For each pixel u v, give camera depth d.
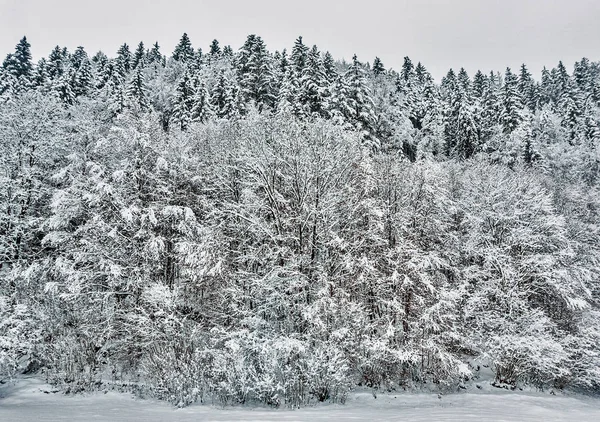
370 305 17.83
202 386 13.66
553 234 20.45
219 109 37.47
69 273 15.83
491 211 20.55
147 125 18.95
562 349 17.17
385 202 18.67
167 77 63.62
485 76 75.12
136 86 41.72
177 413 10.79
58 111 23.77
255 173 18.58
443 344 17.47
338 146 18.89
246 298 16.42
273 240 16.86
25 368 16.27
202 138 23.61
